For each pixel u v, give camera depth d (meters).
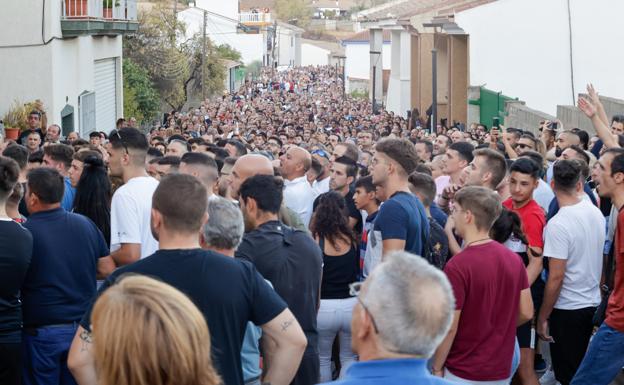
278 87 85.88
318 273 5.91
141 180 6.70
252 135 23.97
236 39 90.94
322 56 148.50
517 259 5.84
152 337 2.89
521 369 7.40
